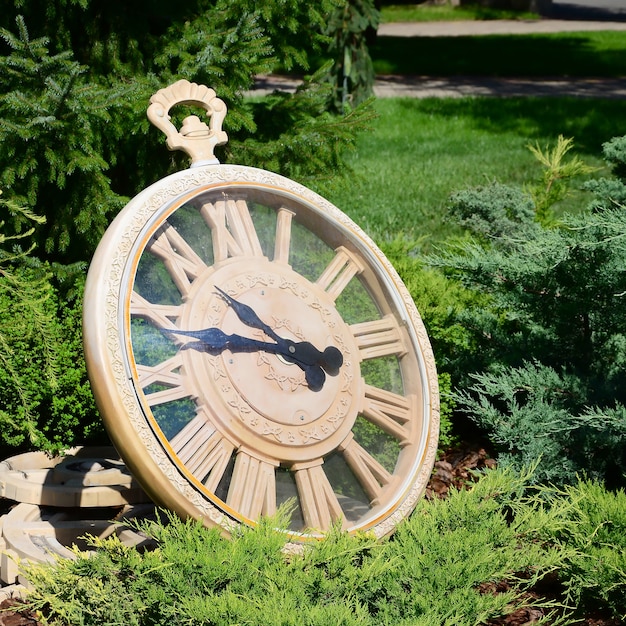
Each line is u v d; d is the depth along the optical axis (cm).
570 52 2781
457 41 2984
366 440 515
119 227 489
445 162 1398
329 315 519
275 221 525
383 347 530
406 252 698
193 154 521
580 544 506
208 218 509
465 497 502
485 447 617
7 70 584
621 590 502
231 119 626
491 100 1989
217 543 463
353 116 659
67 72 578
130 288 482
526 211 753
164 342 484
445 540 480
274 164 639
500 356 602
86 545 519
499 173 1305
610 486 561
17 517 529
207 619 441
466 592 464
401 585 472
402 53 2717
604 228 555
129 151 634
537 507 549
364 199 1122
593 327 583
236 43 614
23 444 585
